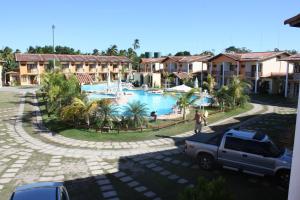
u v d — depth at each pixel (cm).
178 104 2656
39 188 927
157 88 5738
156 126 2278
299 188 759
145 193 1197
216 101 3278
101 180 1325
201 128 2098
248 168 1305
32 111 3166
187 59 6481
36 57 7081
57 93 2806
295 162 760
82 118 2303
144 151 1730
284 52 5194
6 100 4084
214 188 817
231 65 5662
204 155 1419
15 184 1290
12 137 2069
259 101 4003
